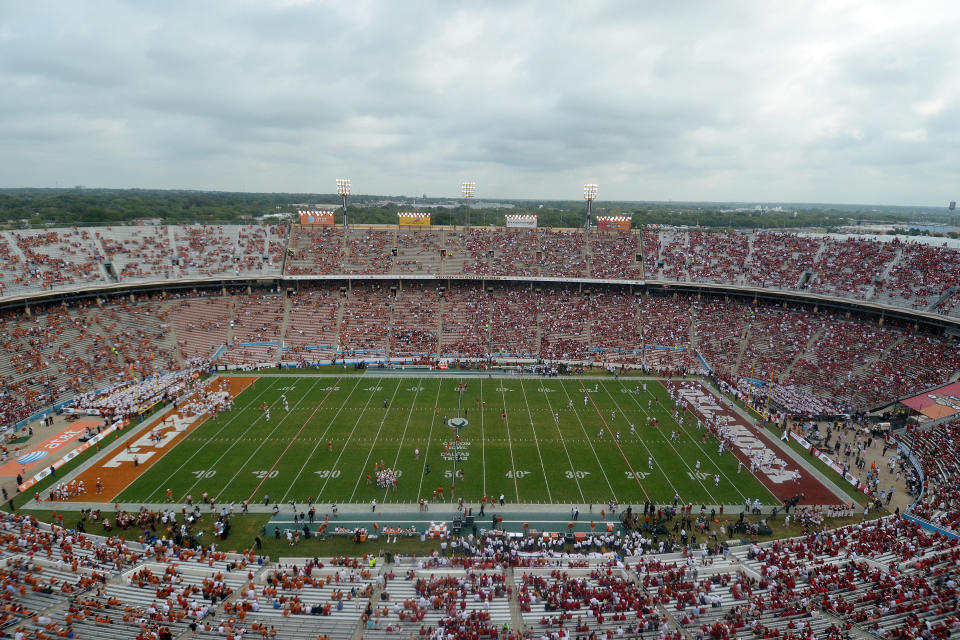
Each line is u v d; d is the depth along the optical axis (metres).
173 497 37.81
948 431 45.16
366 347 71.94
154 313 71.12
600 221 95.62
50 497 37.34
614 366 68.44
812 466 43.91
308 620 25.08
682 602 26.16
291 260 84.31
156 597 26.11
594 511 36.97
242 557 30.92
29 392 52.91
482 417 52.44
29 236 72.12
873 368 59.53
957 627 23.30
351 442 46.66
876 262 73.94
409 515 36.25
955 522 33.75
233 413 52.50
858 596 26.12
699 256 85.81
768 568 28.86
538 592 27.42
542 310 79.81
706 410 55.31
